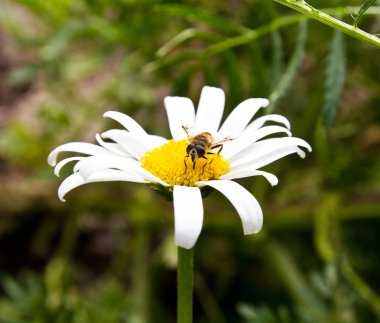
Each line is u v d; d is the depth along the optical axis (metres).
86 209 0.31
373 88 0.28
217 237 0.30
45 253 0.33
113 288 0.26
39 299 0.24
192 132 0.17
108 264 0.33
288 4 0.15
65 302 0.24
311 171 0.30
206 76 0.24
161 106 0.33
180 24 0.28
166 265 0.27
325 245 0.26
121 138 0.16
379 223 0.26
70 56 0.33
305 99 0.29
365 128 0.29
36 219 0.33
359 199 0.26
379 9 0.20
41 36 0.31
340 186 0.27
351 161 0.27
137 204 0.30
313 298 0.24
